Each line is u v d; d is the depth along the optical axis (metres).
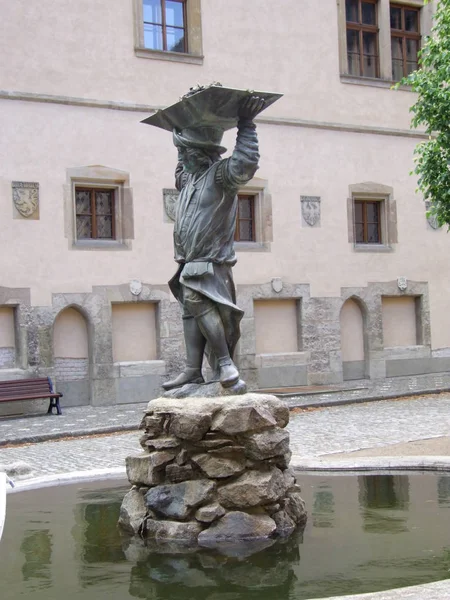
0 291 18.17
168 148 20.45
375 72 24.55
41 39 18.98
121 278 19.66
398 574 5.00
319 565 5.25
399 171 24.30
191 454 6.20
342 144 23.30
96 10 19.69
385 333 24.17
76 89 19.36
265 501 6.07
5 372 18.16
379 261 23.78
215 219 6.57
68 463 10.88
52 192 18.91
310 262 22.53
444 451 10.14
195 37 21.17
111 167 19.69
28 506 7.50
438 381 22.38
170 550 5.79
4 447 13.26
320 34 23.19
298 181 22.48
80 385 19.34
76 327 19.38
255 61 22.08
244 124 6.48
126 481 8.79
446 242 25.11
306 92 22.84
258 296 21.61
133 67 20.14
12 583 5.09
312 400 18.45
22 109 18.67
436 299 24.86
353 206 23.48
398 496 7.48
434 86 17.42
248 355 21.34
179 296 6.88
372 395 19.02
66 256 19.00
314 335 22.47
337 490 7.88
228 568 5.25
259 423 6.09
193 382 6.71
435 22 25.09
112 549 5.87
